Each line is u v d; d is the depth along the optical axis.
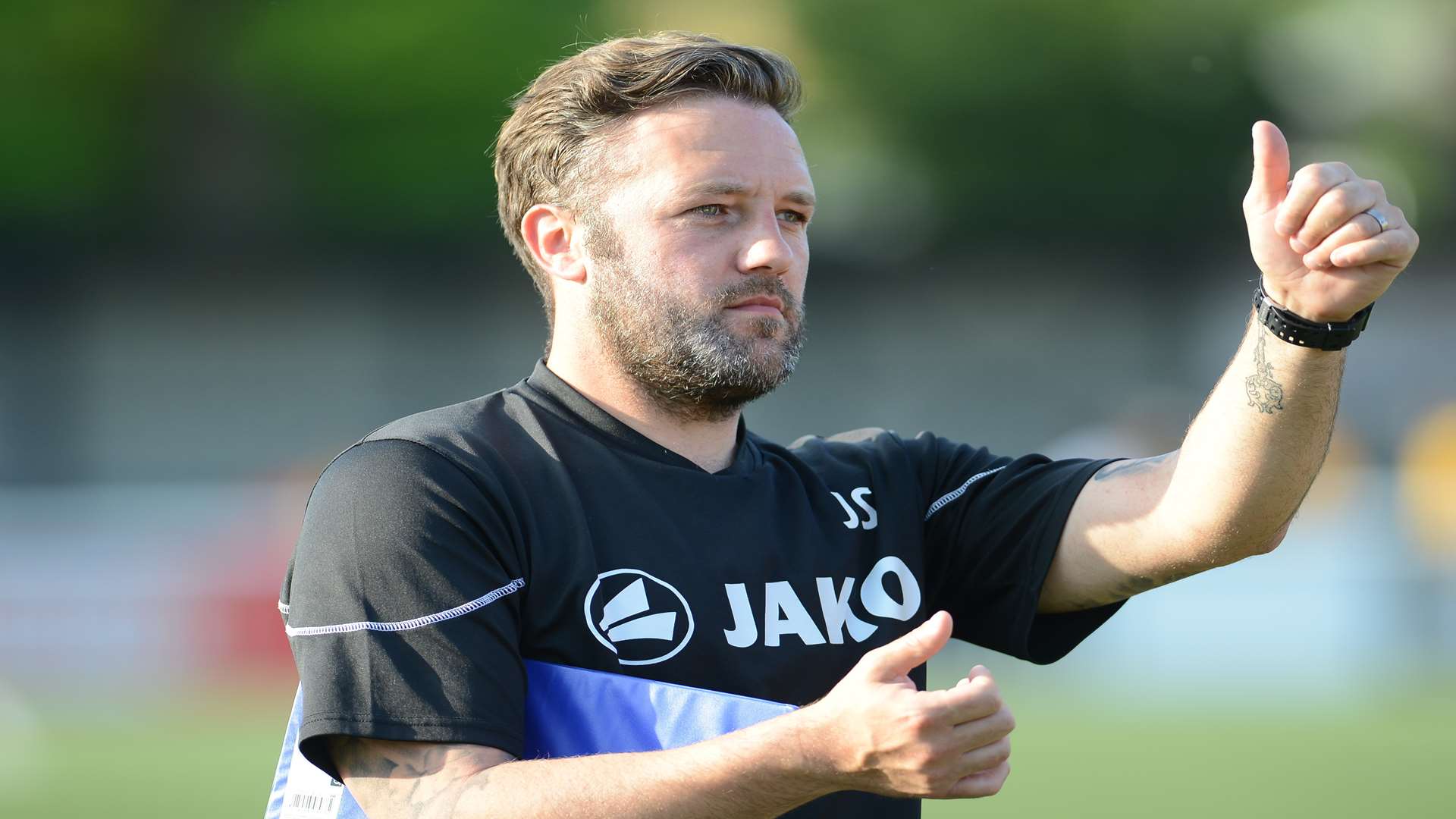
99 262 83.94
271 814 8.26
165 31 79.25
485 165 80.25
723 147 8.74
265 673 39.47
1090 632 9.51
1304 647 41.28
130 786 24.25
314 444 85.25
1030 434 89.12
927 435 10.06
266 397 85.19
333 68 78.88
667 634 8.15
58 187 79.50
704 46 9.05
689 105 8.86
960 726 6.88
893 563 9.02
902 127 85.50
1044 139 86.94
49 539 43.62
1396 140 90.00
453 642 7.67
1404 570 41.59
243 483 77.75
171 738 29.30
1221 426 8.40
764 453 9.18
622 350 8.80
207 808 22.50
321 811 8.02
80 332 84.12
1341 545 43.12
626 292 8.73
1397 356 90.81
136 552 42.91
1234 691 37.47
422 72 78.88
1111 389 89.75
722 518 8.55
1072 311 92.19
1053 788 24.08
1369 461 83.94
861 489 9.24
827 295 90.19
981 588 9.50
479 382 86.25
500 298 86.88
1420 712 32.44
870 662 7.11
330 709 7.58
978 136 86.44
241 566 40.91
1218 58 86.50
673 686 7.98
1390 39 88.56
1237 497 8.34
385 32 78.50
